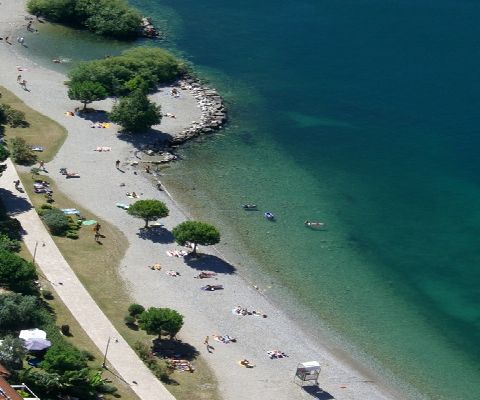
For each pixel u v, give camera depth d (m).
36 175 196.88
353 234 198.88
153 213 181.50
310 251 190.25
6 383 119.19
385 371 158.38
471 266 193.12
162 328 149.25
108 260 172.12
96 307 156.88
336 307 173.75
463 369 162.38
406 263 191.38
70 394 131.88
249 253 185.25
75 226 180.00
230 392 144.25
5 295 145.00
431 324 173.50
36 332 139.00
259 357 154.50
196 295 167.62
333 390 150.00
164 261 175.75
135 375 142.12
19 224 175.12
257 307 168.00
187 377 145.50
